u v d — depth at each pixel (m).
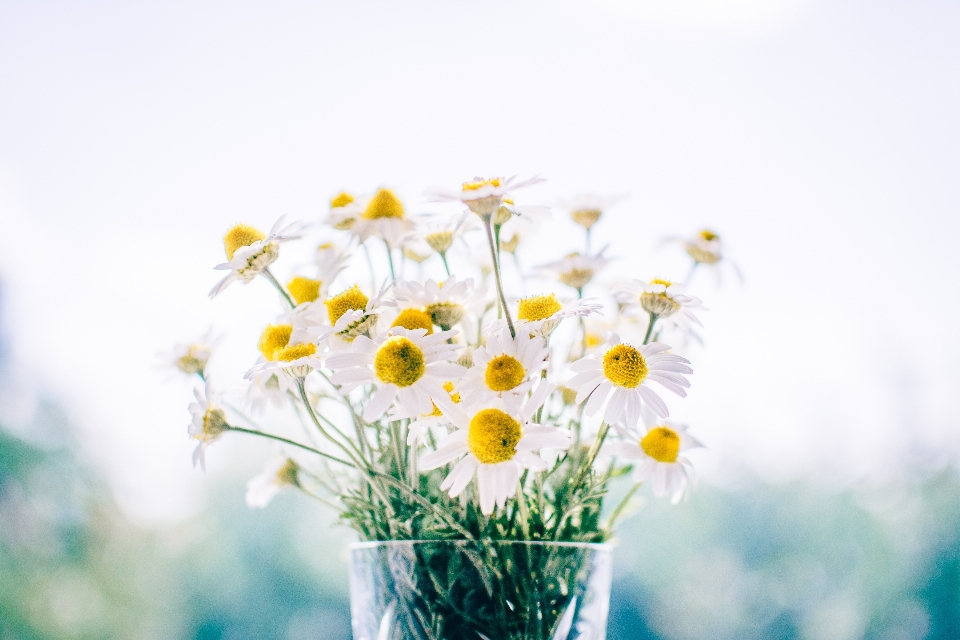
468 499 0.37
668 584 1.90
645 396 0.36
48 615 1.30
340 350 0.36
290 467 0.42
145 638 1.47
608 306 0.42
